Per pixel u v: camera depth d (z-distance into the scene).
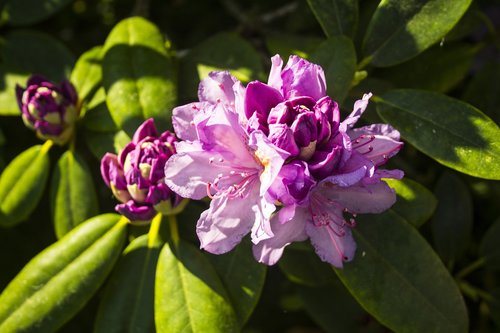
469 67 0.61
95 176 0.64
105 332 0.53
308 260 0.58
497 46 0.62
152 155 0.51
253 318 0.73
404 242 0.53
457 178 0.60
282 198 0.45
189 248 0.53
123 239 0.54
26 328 0.52
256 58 0.58
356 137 0.48
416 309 0.52
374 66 0.56
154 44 0.57
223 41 0.59
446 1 0.54
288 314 0.73
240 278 0.53
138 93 0.56
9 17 0.62
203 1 0.73
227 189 0.47
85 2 0.72
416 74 0.60
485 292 0.62
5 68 0.62
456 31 0.60
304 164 0.45
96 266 0.53
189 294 0.52
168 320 0.52
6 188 0.57
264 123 0.46
